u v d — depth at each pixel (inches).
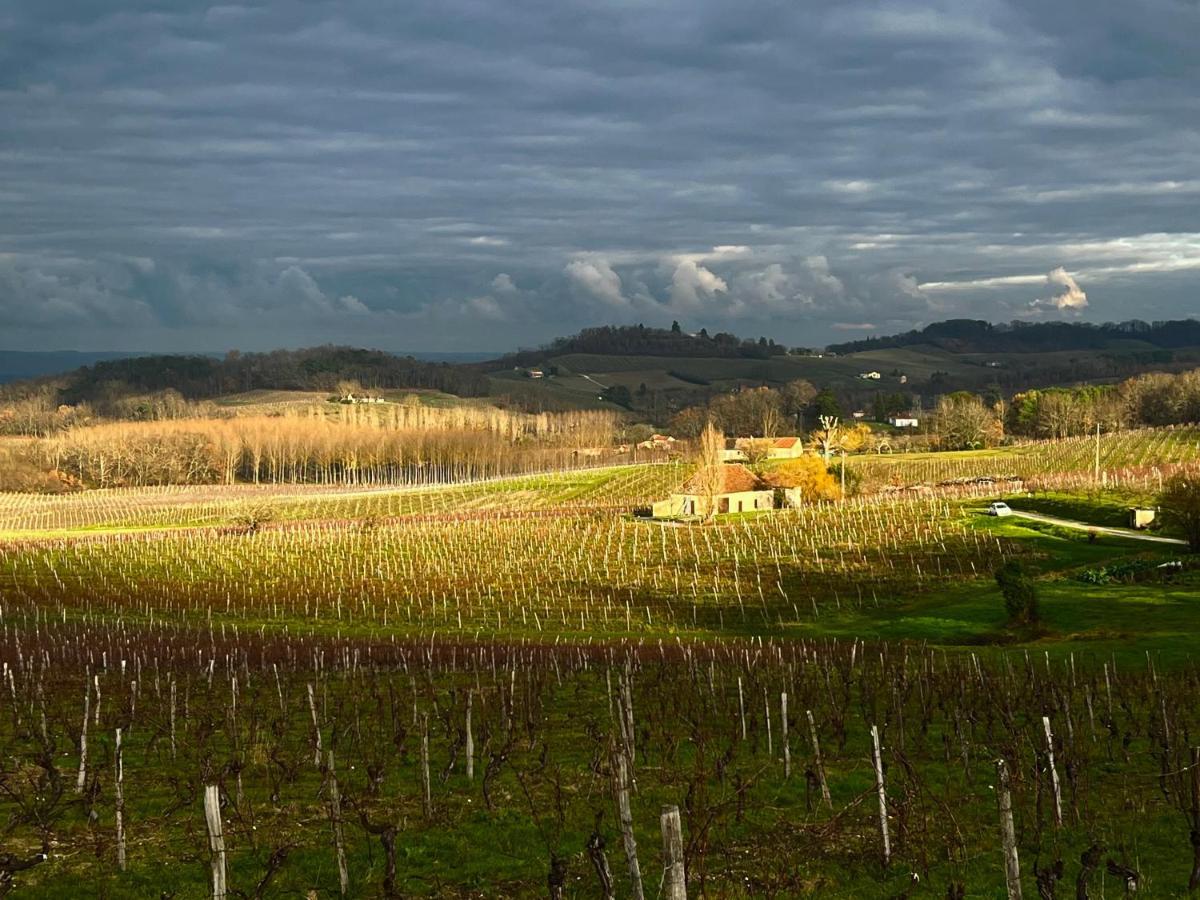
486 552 3806.6
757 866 797.2
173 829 890.7
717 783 1029.2
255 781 1051.3
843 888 756.0
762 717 1321.4
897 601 2844.5
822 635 2450.8
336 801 770.2
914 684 1470.2
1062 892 740.0
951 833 842.2
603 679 1668.3
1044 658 1835.6
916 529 3681.1
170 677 1603.1
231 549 4023.1
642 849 831.7
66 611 2923.2
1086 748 1136.2
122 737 1264.8
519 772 1074.1
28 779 1042.7
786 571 3235.7
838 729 1147.3
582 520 4571.9
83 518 5866.1
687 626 2650.1
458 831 884.0
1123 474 4923.7
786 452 6919.3
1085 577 2827.3
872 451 7652.6
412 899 741.3
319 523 4982.8
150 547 4106.8
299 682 1684.3
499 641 2378.2
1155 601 2463.1
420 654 2047.2
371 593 3157.0
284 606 2987.2
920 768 1081.4
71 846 847.1
